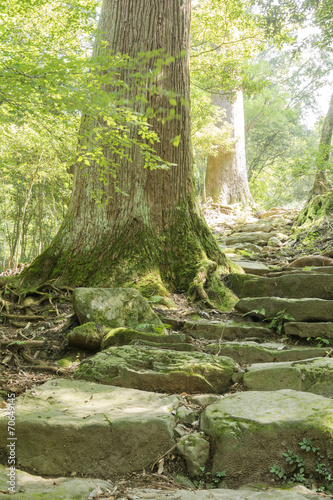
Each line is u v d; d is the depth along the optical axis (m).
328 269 5.11
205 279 5.10
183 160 5.57
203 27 10.85
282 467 2.11
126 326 3.94
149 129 5.26
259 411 2.33
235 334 3.89
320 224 8.64
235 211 13.88
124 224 5.24
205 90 11.96
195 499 1.81
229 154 15.20
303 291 4.32
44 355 3.70
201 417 2.48
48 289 5.01
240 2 10.37
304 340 3.63
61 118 3.53
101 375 3.09
